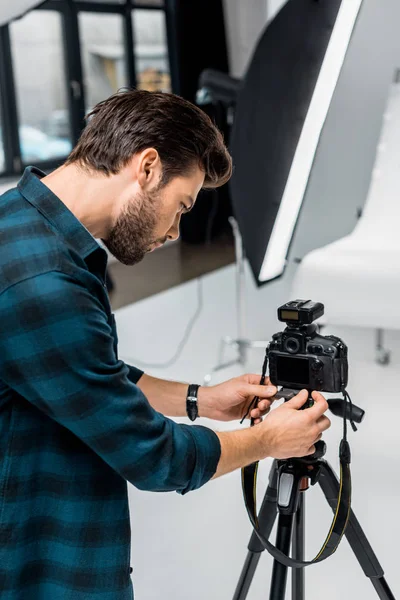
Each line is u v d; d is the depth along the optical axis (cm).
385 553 194
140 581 186
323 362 108
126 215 101
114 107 100
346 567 189
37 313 90
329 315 299
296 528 123
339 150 372
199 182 105
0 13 221
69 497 103
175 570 191
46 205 97
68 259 94
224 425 271
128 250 105
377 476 234
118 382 95
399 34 355
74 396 93
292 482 114
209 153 102
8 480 100
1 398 99
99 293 99
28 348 91
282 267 299
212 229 571
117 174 99
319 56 234
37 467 102
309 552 196
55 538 104
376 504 218
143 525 213
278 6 394
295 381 112
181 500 227
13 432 99
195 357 337
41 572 106
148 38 560
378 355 321
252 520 112
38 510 104
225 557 196
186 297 425
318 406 109
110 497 104
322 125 247
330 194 380
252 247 277
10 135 480
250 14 548
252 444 106
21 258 92
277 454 109
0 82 468
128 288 449
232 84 316
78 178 101
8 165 484
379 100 366
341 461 111
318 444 117
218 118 527
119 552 106
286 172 252
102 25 526
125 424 95
